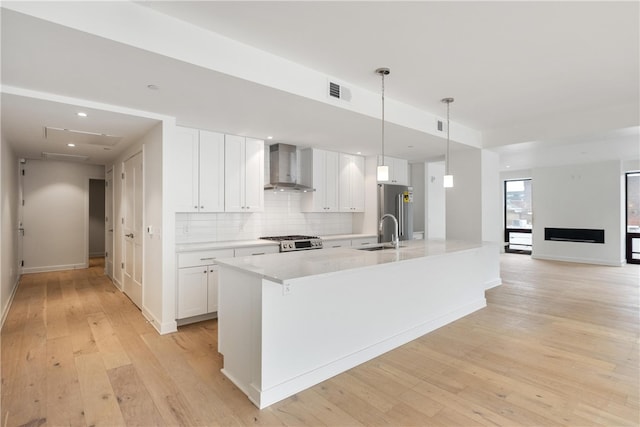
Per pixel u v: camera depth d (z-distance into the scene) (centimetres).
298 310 239
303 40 250
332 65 292
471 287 414
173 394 231
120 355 290
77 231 677
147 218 386
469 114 442
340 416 207
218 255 385
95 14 190
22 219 622
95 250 839
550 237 837
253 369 227
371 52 269
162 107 316
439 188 734
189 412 211
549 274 648
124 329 352
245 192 438
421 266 342
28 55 212
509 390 235
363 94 343
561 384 242
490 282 538
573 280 593
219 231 460
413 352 298
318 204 529
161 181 343
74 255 675
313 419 204
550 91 357
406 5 208
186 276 360
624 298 474
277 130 407
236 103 306
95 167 692
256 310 224
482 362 278
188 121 364
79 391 234
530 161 736
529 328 355
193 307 365
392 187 596
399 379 251
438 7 210
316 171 526
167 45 216
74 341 320
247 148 441
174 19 219
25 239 627
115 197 557
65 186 663
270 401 221
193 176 391
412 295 331
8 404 217
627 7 210
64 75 243
